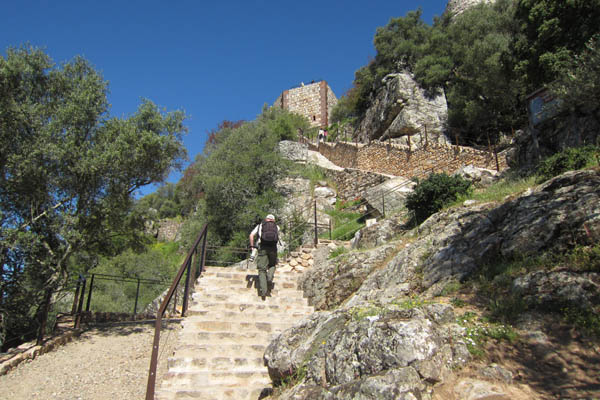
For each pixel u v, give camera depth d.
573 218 5.00
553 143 9.70
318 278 8.18
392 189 15.60
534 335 3.61
